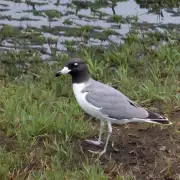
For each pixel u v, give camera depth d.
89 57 14.17
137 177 9.71
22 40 16.00
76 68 10.11
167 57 14.35
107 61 14.42
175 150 10.49
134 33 16.34
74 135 10.89
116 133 11.13
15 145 10.51
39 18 17.44
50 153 10.27
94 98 10.03
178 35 16.11
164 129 11.24
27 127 10.81
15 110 11.47
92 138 10.98
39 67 14.14
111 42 15.75
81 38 16.08
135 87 12.93
